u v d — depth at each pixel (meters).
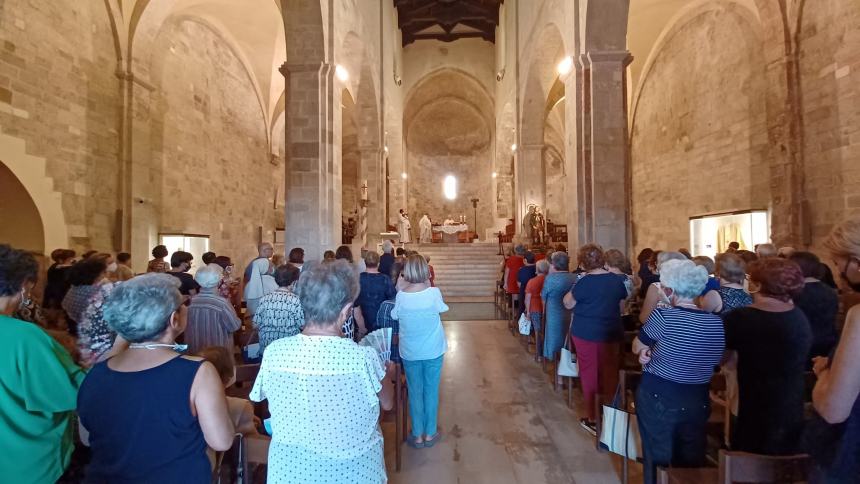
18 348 1.74
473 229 27.81
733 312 2.51
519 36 15.66
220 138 13.25
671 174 13.51
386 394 2.07
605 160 8.23
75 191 7.98
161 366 1.62
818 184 8.18
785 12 8.67
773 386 2.33
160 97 10.44
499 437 4.12
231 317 3.81
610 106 8.28
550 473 3.51
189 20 11.59
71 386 1.87
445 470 3.56
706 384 2.52
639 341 2.67
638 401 2.70
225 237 13.58
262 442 2.31
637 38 13.73
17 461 1.72
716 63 11.40
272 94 16.00
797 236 8.45
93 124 8.41
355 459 1.69
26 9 6.99
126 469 1.55
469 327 9.00
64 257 4.94
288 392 1.67
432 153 28.11
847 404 1.50
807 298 3.00
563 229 17.58
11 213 7.23
